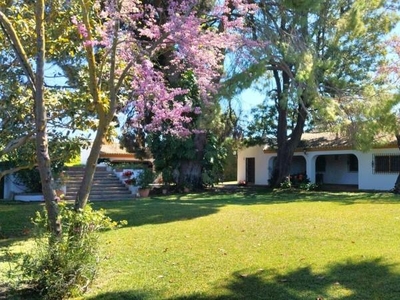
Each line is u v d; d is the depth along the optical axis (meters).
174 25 5.94
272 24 15.73
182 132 9.10
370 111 15.93
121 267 6.41
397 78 17.95
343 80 17.08
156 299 5.04
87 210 5.40
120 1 5.84
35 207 14.18
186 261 6.63
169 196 19.97
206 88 8.68
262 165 29.78
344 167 28.17
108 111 6.01
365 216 10.61
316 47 17.47
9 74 7.70
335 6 17.44
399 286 5.09
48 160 5.36
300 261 6.34
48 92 7.80
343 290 5.04
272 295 4.99
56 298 5.09
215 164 23.27
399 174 20.48
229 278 5.70
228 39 6.68
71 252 5.18
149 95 6.82
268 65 16.45
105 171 21.00
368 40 18.09
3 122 7.96
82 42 7.02
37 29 5.32
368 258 6.35
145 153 24.09
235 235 8.53
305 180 25.34
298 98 16.27
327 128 18.53
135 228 9.80
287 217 10.84
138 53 6.17
